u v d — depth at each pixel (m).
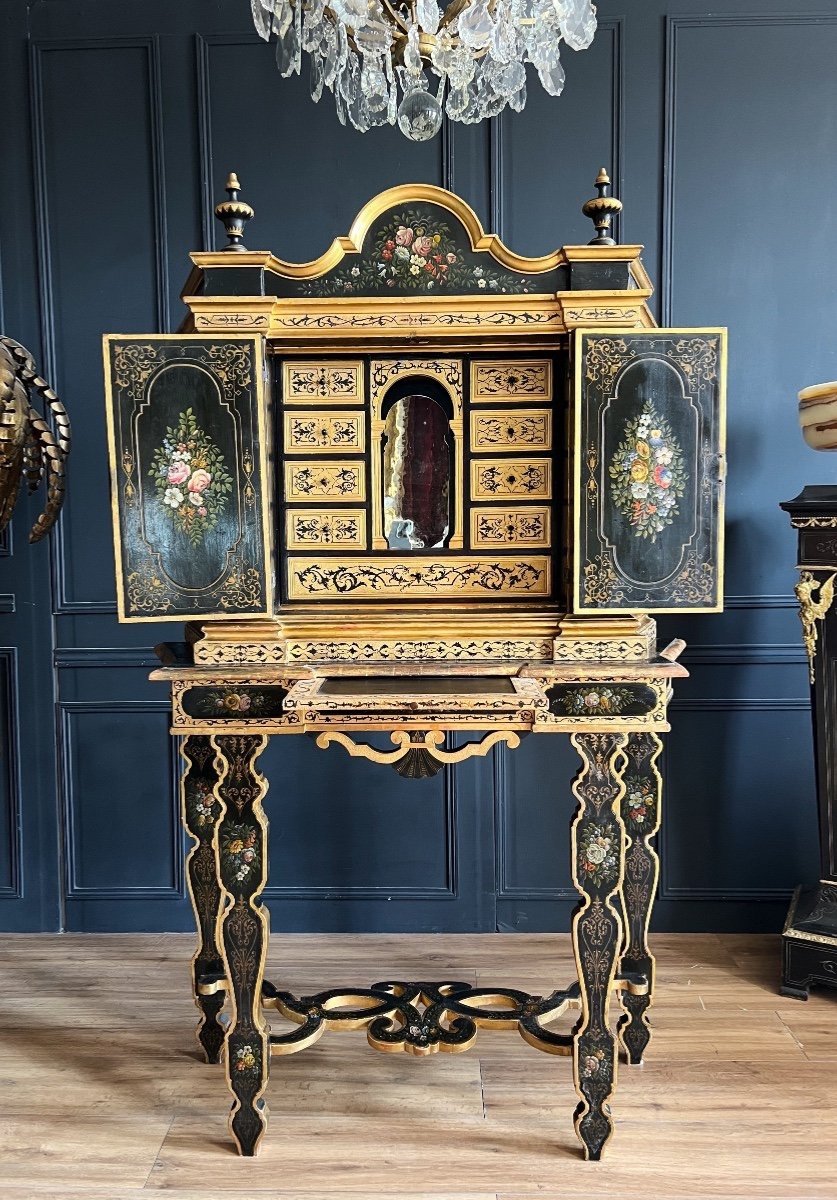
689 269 2.49
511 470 1.74
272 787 2.63
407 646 1.73
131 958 2.53
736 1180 1.62
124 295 2.54
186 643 2.03
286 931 2.66
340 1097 1.89
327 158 2.49
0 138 2.51
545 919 2.64
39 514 2.58
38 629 2.61
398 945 2.56
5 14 2.48
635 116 2.45
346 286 1.67
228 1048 1.69
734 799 2.60
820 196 2.46
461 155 2.47
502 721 1.65
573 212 2.48
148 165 2.51
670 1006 2.22
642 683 1.64
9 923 2.70
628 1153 1.70
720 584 1.65
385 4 1.53
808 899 2.36
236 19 2.46
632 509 1.64
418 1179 1.64
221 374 1.64
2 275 2.54
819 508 2.14
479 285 1.66
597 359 1.61
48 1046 2.08
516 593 1.77
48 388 2.18
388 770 2.62
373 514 1.75
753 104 2.44
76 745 2.65
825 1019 2.16
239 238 1.68
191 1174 1.66
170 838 2.67
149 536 1.67
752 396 2.51
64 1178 1.65
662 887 2.64
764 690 2.56
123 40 2.47
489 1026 1.93
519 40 1.61
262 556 1.68
